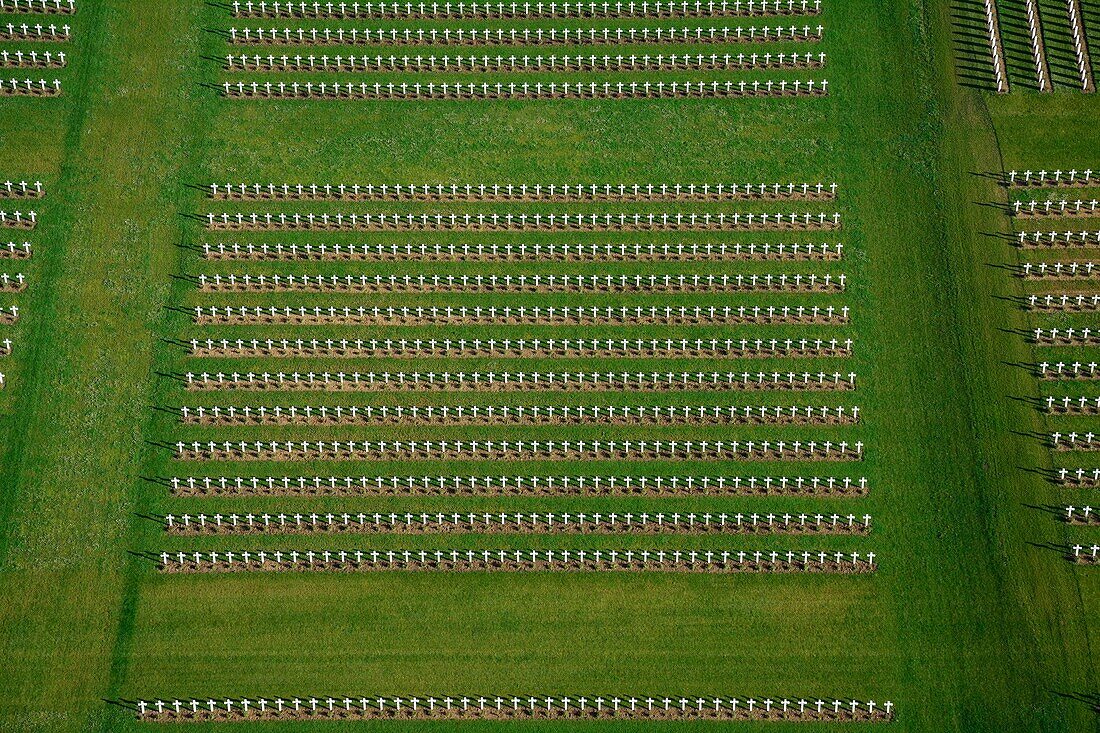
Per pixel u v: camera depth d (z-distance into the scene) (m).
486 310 172.88
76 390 167.38
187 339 171.00
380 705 149.25
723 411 166.00
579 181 182.62
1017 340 170.00
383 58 192.88
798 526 158.88
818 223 178.75
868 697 149.12
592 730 148.12
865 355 169.50
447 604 155.25
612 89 190.38
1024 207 179.00
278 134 186.75
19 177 182.00
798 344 170.00
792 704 149.00
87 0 197.25
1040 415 164.75
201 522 159.12
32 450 163.50
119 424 165.38
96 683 150.75
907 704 148.75
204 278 174.38
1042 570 155.50
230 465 163.12
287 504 160.88
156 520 159.75
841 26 195.25
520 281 175.12
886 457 162.88
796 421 165.25
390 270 176.12
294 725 148.75
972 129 185.62
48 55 191.62
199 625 154.00
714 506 160.25
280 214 180.00
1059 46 192.38
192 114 187.88
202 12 196.75
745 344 170.25
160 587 156.00
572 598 155.38
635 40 194.75
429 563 157.50
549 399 167.25
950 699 148.88
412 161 184.62
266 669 151.75
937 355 169.25
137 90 189.62
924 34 193.88
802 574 156.12
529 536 159.00
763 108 188.25
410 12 196.88
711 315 172.38
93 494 161.12
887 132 185.75
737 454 163.38
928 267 175.38
